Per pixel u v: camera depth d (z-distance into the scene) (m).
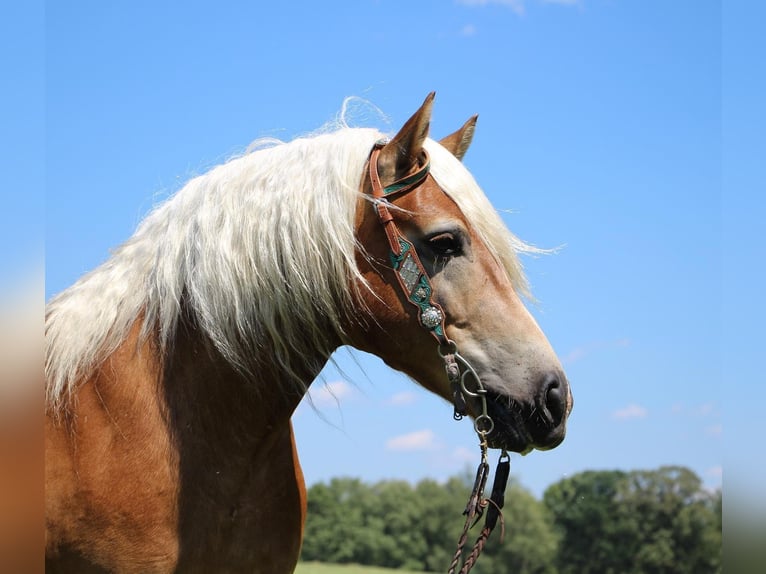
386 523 48.59
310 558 48.84
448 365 2.62
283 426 2.79
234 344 2.64
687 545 45.25
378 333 2.73
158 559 2.47
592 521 46.97
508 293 2.67
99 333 2.66
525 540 46.41
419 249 2.66
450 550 47.72
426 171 2.71
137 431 2.54
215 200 2.76
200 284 2.65
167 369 2.65
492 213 2.76
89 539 2.45
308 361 2.77
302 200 2.69
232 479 2.66
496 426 2.58
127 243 2.90
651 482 47.06
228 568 2.63
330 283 2.68
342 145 2.79
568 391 2.60
